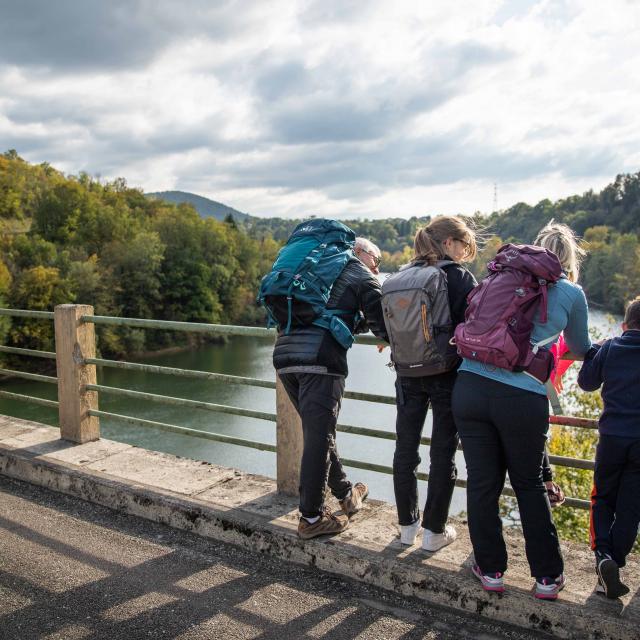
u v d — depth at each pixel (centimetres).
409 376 291
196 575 317
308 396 316
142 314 7825
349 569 310
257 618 278
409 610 284
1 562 329
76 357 475
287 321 315
